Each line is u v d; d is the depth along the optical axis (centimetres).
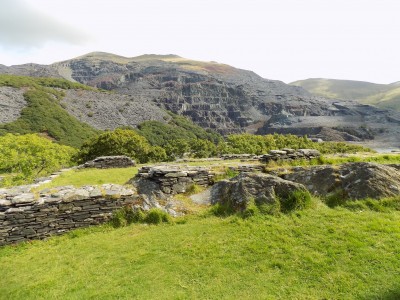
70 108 14575
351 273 628
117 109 16638
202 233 903
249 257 740
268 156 1781
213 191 1207
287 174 1220
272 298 584
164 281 682
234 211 1020
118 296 641
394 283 579
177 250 818
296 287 611
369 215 866
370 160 1825
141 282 687
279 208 959
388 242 717
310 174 1145
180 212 1096
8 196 1043
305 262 687
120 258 814
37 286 710
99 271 757
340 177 1067
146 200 1132
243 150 5412
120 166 2545
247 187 1052
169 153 7112
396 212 874
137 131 14138
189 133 16400
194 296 616
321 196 1038
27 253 906
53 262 832
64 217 1023
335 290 587
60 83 17375
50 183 1538
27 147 2911
